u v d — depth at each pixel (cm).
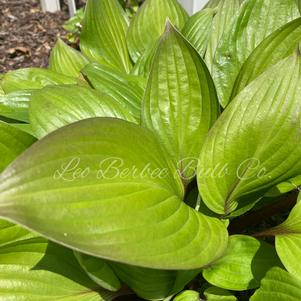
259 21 51
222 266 36
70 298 37
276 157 36
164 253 28
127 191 30
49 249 38
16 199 24
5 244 37
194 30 57
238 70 50
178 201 34
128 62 65
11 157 39
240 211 40
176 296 37
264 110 35
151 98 41
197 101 40
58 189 26
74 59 64
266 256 36
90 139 29
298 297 31
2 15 122
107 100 46
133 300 41
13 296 36
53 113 44
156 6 65
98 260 34
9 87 55
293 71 35
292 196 44
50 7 124
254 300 33
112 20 66
